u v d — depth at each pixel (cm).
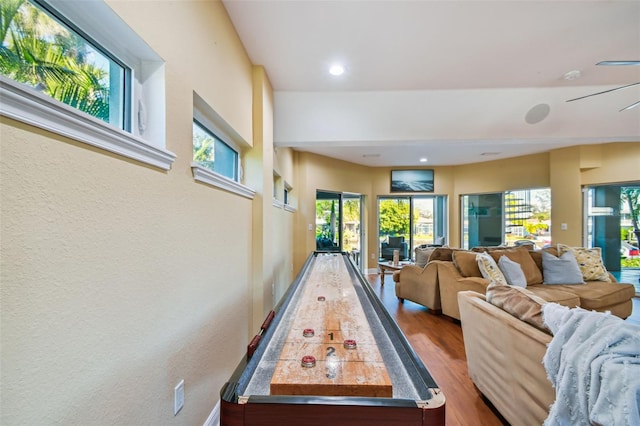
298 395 76
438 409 71
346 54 239
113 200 88
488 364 188
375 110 328
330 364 88
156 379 109
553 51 236
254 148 253
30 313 64
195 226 140
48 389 68
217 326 166
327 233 629
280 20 195
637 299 470
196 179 141
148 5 105
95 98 97
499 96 313
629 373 95
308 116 333
